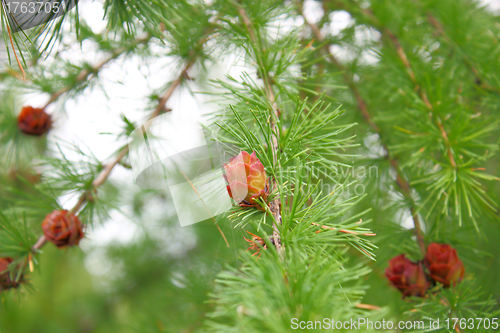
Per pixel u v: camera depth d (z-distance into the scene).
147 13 0.61
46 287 1.21
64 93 0.71
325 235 0.57
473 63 0.71
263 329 0.53
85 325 1.26
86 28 0.69
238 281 0.55
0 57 0.66
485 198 0.69
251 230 0.65
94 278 1.24
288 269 0.55
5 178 0.72
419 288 0.64
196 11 0.67
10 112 0.71
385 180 0.71
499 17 0.76
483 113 0.71
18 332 1.18
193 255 0.96
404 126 0.71
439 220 0.66
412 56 0.71
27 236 0.64
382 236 0.68
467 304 0.63
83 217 0.66
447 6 0.71
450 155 0.65
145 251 1.03
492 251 0.77
